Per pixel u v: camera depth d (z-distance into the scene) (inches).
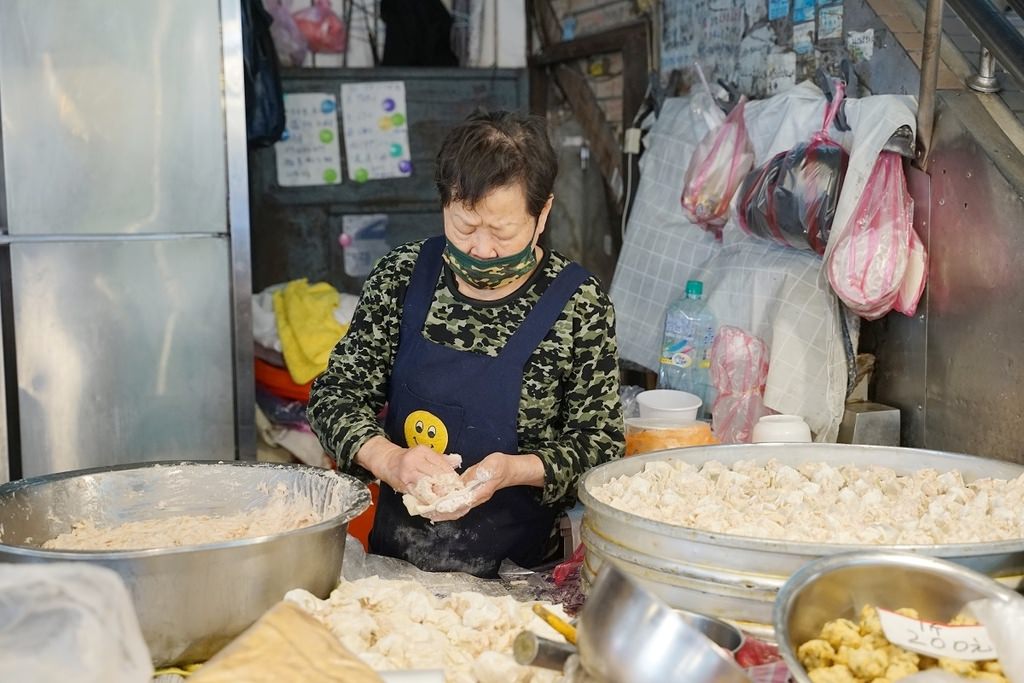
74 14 120.0
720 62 129.0
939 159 90.4
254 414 131.3
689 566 50.7
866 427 96.3
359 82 178.7
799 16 112.9
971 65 95.4
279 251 178.5
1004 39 83.5
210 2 123.5
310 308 145.0
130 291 126.3
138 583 50.1
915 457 69.0
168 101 124.2
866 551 46.9
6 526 60.3
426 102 182.2
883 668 43.1
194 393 130.3
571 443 72.2
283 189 177.5
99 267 124.7
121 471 66.7
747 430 100.1
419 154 183.3
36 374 124.3
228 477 67.9
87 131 122.2
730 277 105.7
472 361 72.4
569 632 46.8
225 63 124.6
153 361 128.3
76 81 121.1
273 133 153.3
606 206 166.1
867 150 91.2
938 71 94.5
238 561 51.7
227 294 129.6
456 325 73.0
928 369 94.0
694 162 108.9
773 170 97.6
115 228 124.6
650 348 121.0
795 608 44.7
